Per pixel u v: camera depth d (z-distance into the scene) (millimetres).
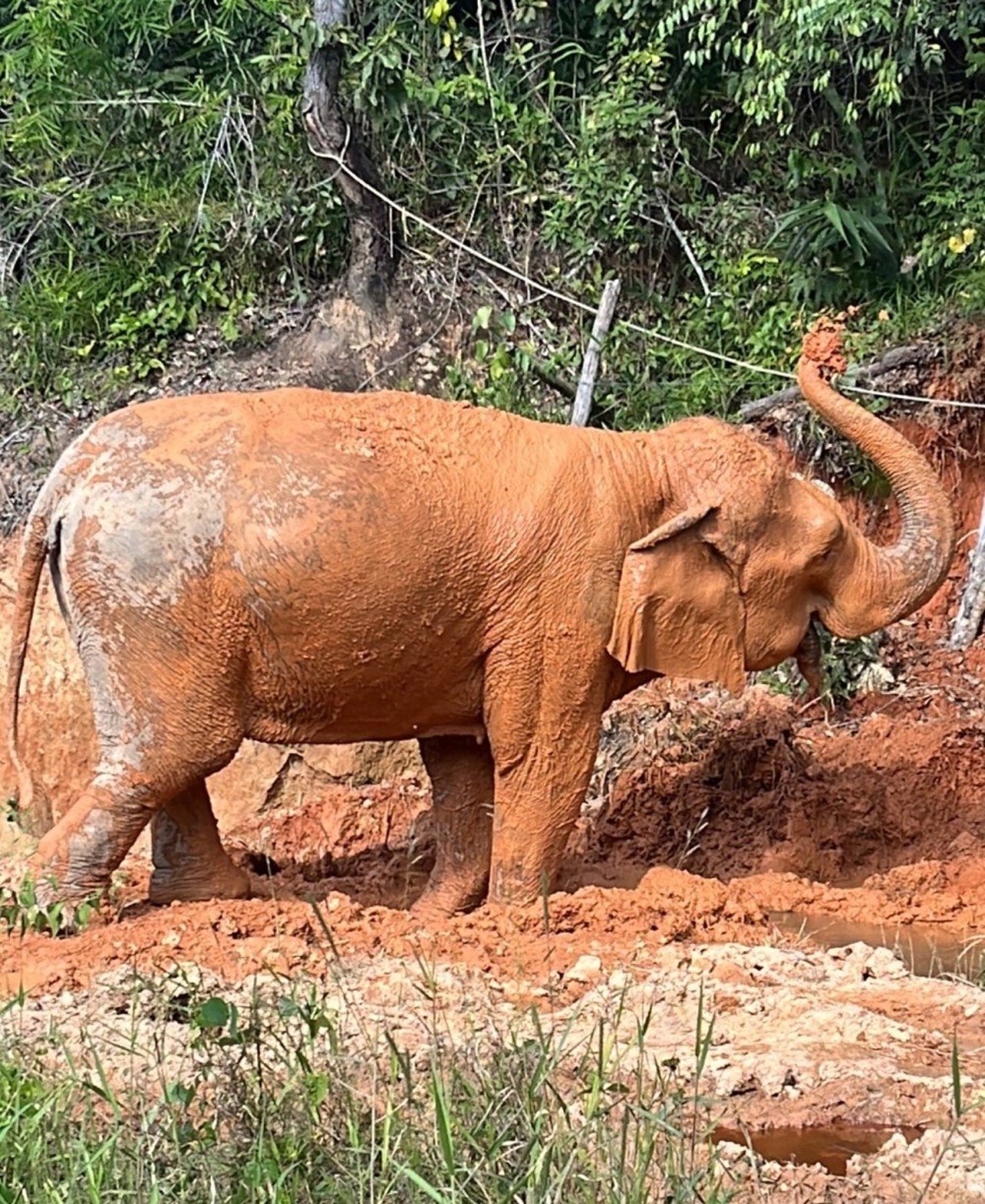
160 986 6027
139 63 14656
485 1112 4738
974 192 13188
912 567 8406
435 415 7770
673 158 13758
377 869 9336
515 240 13641
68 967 6660
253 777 10188
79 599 7410
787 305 13086
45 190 13391
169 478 7352
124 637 7371
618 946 7250
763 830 9656
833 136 13891
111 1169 4422
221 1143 4590
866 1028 6270
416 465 7516
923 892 8664
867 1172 4965
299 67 13203
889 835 9625
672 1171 4527
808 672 8727
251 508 7316
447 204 13672
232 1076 4898
